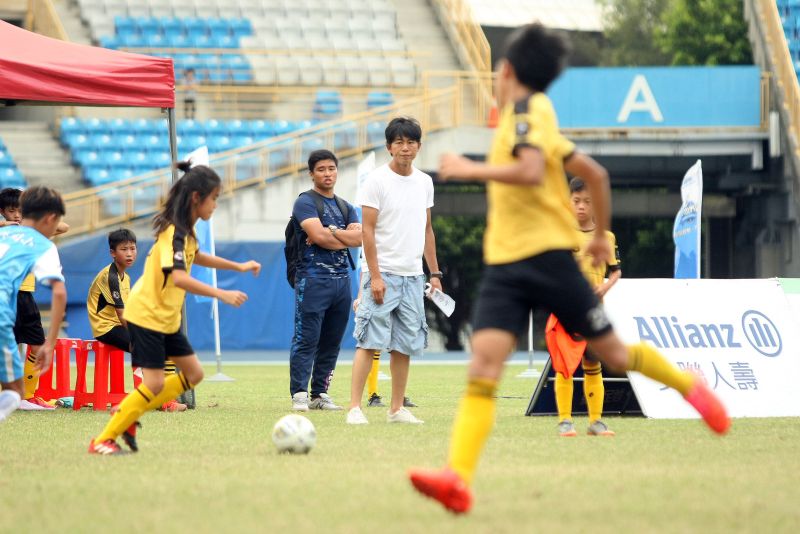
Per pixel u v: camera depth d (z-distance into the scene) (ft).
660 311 77.15
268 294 195.83
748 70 198.70
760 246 217.15
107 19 242.37
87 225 191.72
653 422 71.92
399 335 70.85
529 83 38.01
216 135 216.95
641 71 198.29
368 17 260.01
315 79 235.61
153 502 38.45
